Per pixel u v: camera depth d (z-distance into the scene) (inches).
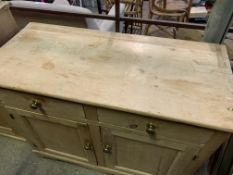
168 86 30.0
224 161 42.4
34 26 43.4
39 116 37.2
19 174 52.6
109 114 30.7
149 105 27.5
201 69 32.6
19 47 37.9
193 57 34.9
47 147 49.6
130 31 96.5
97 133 36.4
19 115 39.1
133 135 33.4
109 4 105.4
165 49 36.7
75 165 53.8
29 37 40.4
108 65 33.8
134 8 104.3
